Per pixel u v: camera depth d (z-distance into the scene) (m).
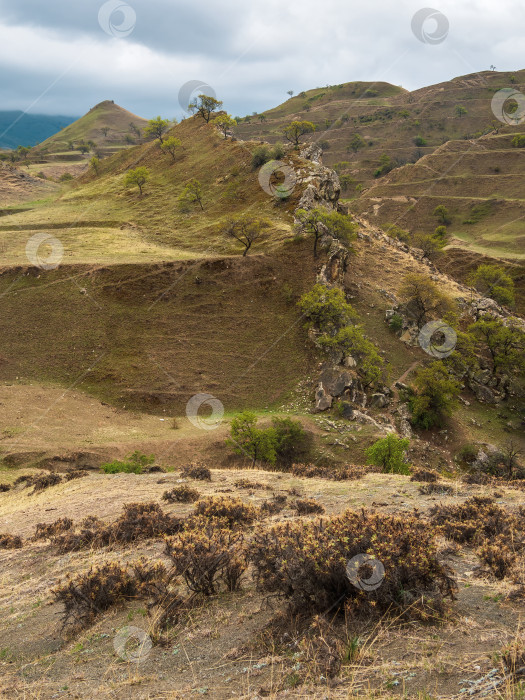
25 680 3.83
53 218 90.44
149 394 49.75
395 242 92.56
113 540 8.41
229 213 82.06
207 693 3.05
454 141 181.88
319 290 55.66
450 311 64.62
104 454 37.41
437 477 14.25
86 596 5.13
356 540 4.16
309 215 66.94
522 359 58.72
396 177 175.62
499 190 154.12
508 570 4.63
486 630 3.34
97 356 53.66
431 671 2.84
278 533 4.92
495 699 2.38
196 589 4.95
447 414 49.28
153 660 3.79
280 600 4.44
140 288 60.66
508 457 45.34
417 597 3.85
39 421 42.03
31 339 54.66
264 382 51.91
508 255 115.69
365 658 3.13
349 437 42.50
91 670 3.82
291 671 3.13
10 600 6.43
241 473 17.27
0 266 61.97
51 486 19.34
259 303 60.12
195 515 8.68
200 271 62.50
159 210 90.62
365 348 51.28
